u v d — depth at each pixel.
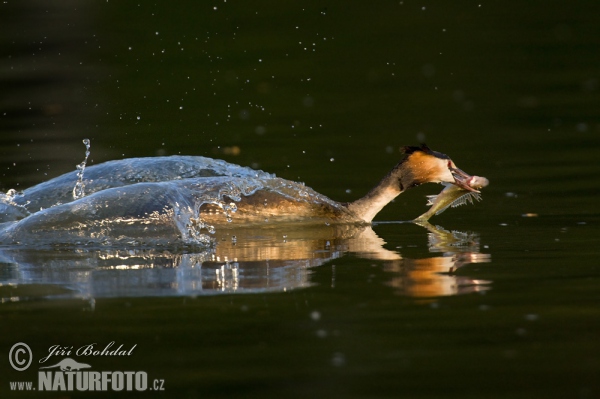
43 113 34.03
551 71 39.91
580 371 11.59
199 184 21.64
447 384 11.34
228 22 47.31
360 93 38.16
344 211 22.36
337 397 11.04
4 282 16.14
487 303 14.36
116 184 22.25
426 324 13.43
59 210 19.72
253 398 11.08
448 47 44.03
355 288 15.44
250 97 37.25
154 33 44.94
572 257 17.25
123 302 14.82
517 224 20.84
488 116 34.03
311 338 12.96
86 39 43.78
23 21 46.50
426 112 35.00
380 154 29.28
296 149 29.94
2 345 12.87
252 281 16.06
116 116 33.91
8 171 26.17
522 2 51.25
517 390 11.12
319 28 46.78
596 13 48.31
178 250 18.84
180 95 37.16
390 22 48.22
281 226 21.73
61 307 14.56
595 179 25.23
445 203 22.44
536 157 28.28
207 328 13.45
